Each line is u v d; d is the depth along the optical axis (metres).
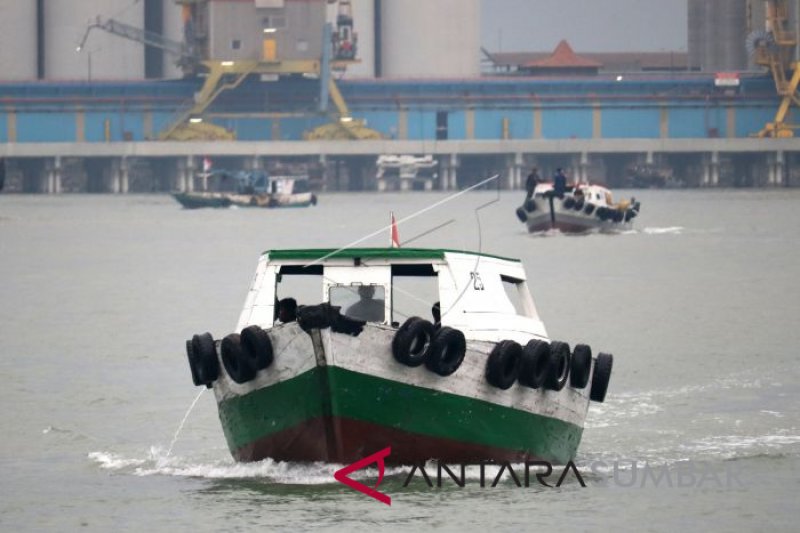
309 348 100.62
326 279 109.50
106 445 122.19
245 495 103.00
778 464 112.62
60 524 98.00
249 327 102.62
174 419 132.75
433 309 113.31
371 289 109.44
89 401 142.12
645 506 100.44
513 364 104.12
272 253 110.62
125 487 107.00
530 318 117.44
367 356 100.81
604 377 115.31
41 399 143.38
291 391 102.25
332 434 102.44
